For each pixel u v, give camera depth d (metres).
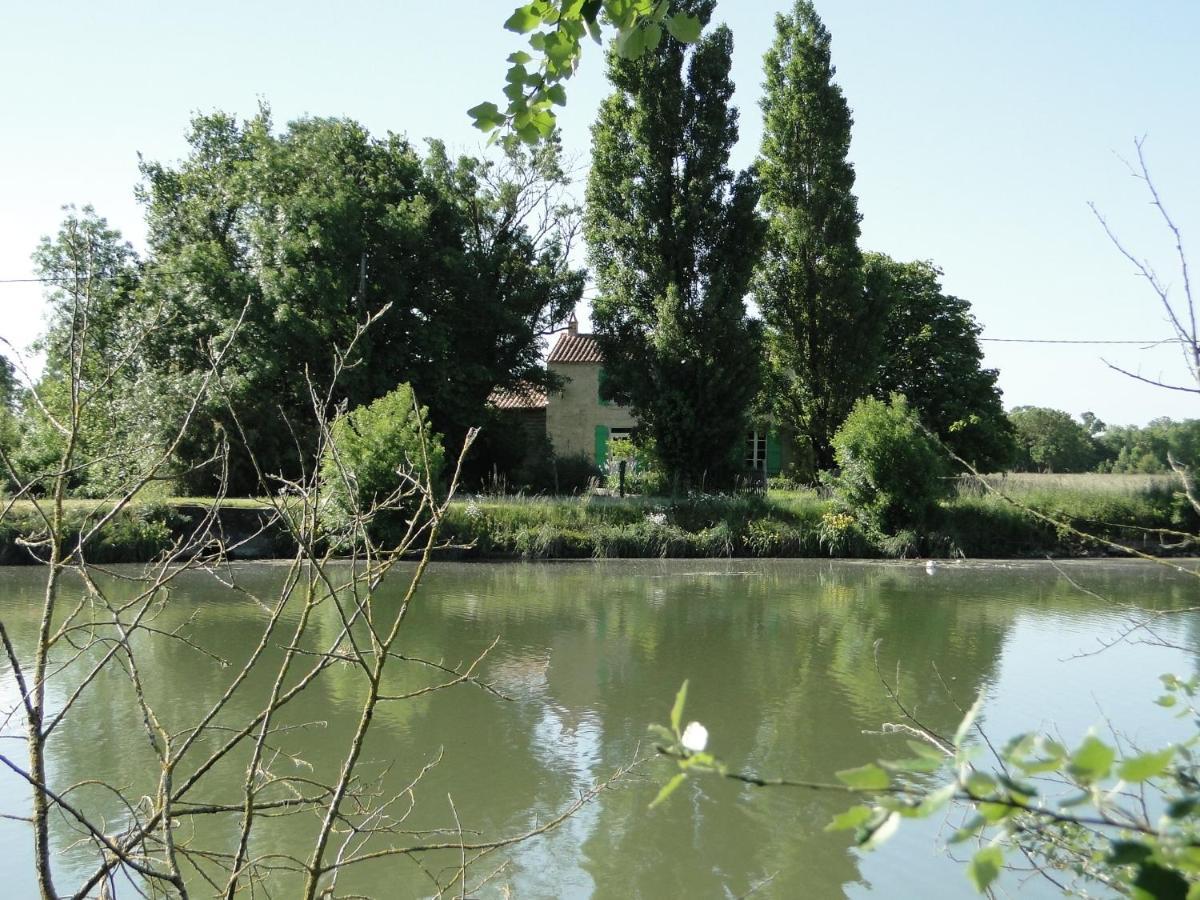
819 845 6.29
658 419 28.41
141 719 8.73
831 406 32.88
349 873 5.84
